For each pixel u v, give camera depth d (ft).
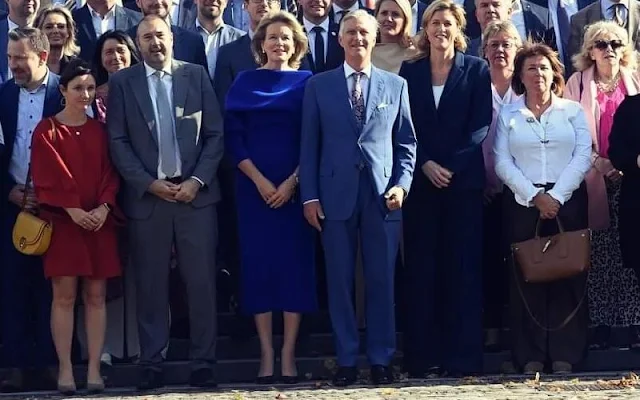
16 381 36.04
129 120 35.12
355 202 34.50
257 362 36.47
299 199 35.27
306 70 37.06
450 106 35.76
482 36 40.81
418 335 35.70
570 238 34.83
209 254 35.09
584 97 37.73
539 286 35.73
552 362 35.88
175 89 35.37
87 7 40.96
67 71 34.94
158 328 34.96
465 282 35.55
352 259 34.71
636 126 35.22
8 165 35.96
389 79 35.27
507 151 36.09
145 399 32.27
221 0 40.65
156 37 35.29
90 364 34.63
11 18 41.16
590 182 36.96
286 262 35.06
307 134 34.86
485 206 37.47
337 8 41.47
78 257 34.32
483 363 36.40
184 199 34.68
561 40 43.32
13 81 36.52
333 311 34.55
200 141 35.47
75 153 34.63
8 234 35.94
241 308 35.53
